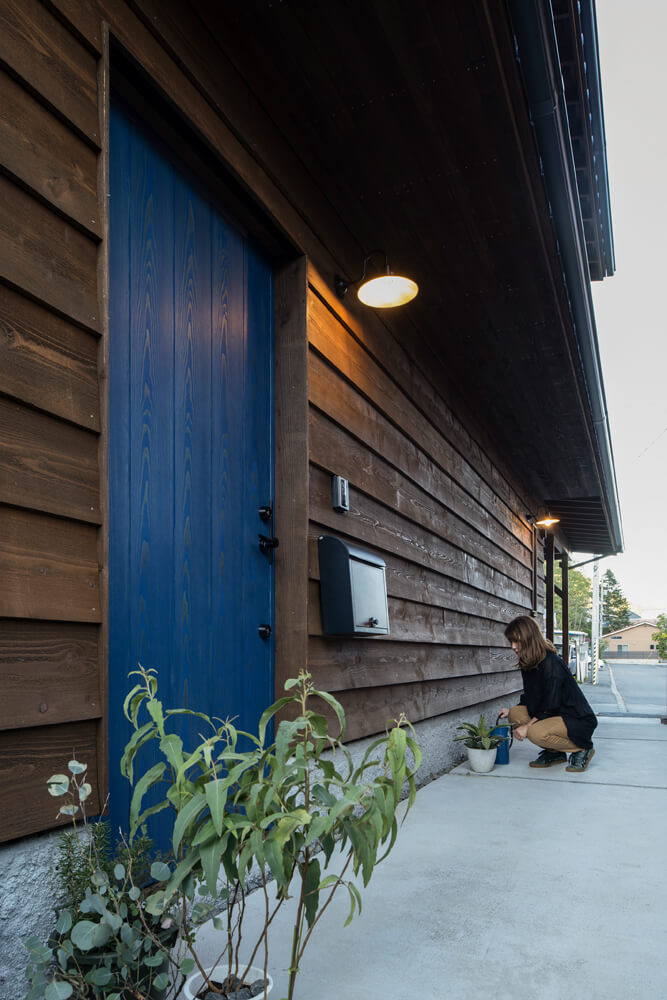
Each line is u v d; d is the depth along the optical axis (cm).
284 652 278
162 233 228
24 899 143
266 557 280
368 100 276
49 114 166
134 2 199
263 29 245
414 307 436
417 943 193
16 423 150
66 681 158
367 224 353
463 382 564
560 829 312
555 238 372
